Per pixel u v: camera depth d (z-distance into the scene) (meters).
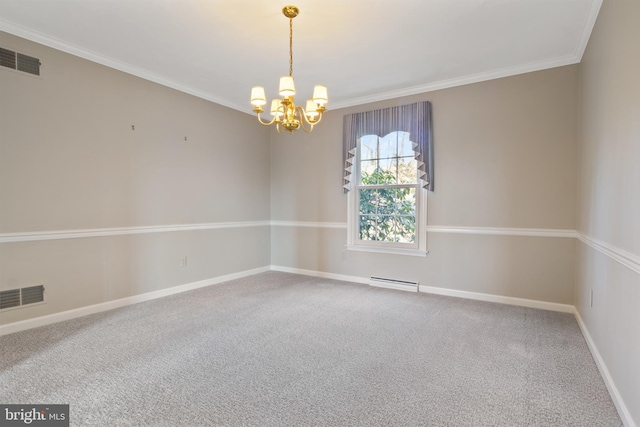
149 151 3.89
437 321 3.18
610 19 2.20
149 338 2.76
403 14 2.63
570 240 3.45
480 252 3.91
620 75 1.95
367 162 4.70
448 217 4.09
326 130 5.04
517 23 2.76
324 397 1.93
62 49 3.14
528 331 2.93
